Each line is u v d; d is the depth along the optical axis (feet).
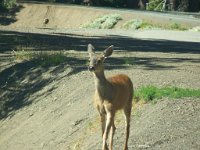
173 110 57.72
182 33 171.83
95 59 47.62
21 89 88.43
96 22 240.32
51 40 146.10
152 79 71.67
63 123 67.31
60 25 280.92
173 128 54.13
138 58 97.91
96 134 59.26
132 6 331.77
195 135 52.39
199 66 85.97
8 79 94.32
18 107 82.43
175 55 105.29
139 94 61.67
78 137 61.36
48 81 86.07
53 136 65.67
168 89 62.64
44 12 294.66
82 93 73.92
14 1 305.94
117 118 59.16
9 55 112.27
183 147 50.26
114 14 238.48
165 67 84.28
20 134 72.84
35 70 92.63
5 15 298.76
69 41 143.84
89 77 80.69
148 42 143.13
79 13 275.18
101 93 47.93
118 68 83.35
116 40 151.02
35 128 71.97
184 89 62.95
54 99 77.46
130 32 186.60
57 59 93.66
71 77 83.05
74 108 70.23
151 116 57.26
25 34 170.40
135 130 55.57
